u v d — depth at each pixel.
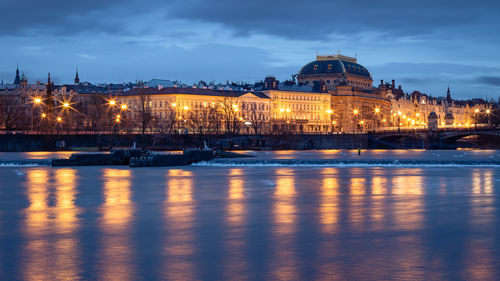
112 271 43.84
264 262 46.03
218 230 56.94
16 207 71.06
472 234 55.16
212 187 91.00
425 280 41.91
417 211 67.69
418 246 50.69
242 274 43.22
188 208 70.12
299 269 44.28
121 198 78.81
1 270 44.16
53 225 59.38
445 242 52.06
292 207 70.75
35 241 52.53
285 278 42.38
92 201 76.06
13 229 57.47
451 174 113.88
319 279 42.16
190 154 139.12
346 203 73.94
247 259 46.78
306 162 140.50
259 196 80.56
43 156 175.25
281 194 82.75
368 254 48.16
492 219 62.50
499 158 173.00
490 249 49.72
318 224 59.72
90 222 61.00
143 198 78.81
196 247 50.38
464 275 42.91
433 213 66.25
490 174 113.81
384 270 44.00
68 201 76.06
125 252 48.84
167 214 65.75
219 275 42.97
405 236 54.34
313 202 74.88
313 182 98.50
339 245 50.97
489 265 45.16
